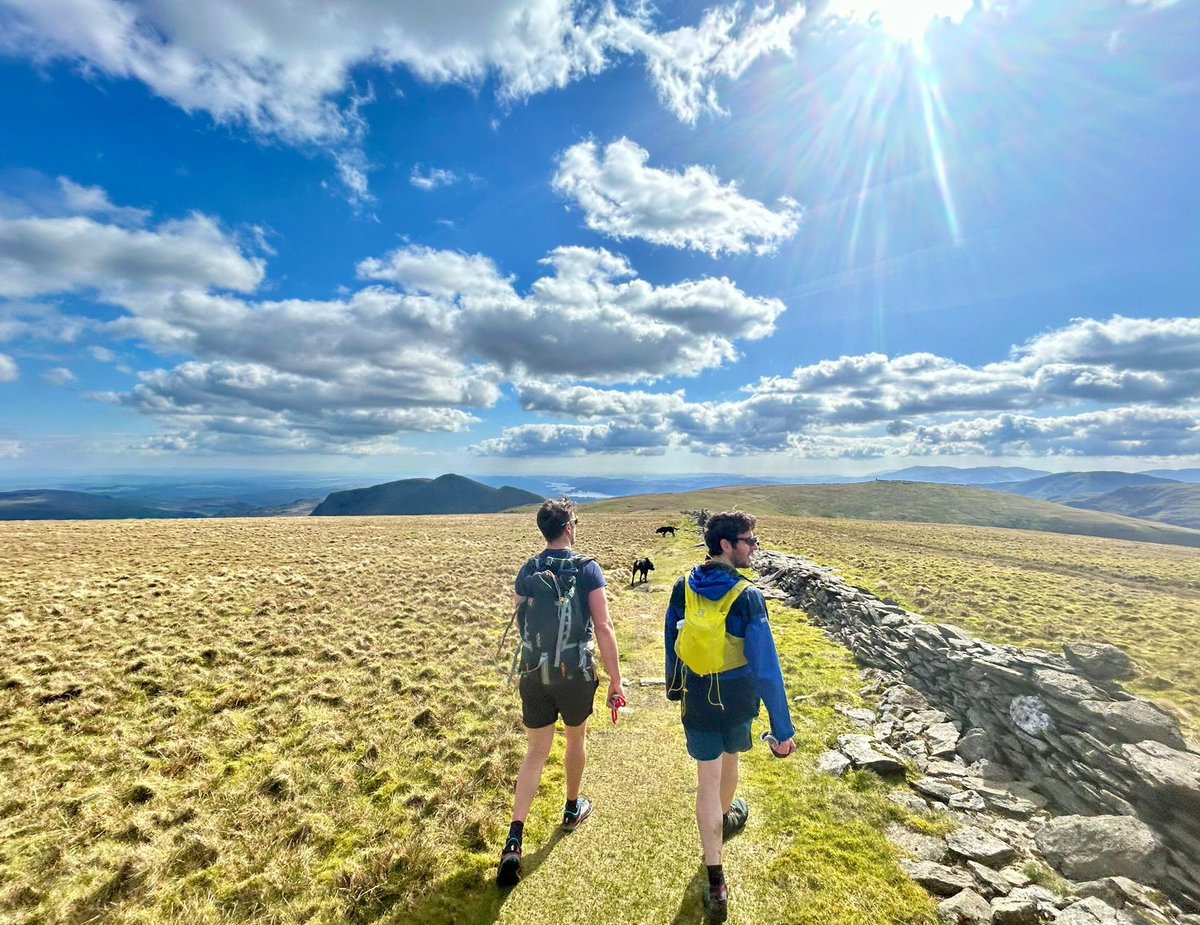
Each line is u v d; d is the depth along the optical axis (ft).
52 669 30.50
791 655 31.94
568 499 15.83
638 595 56.75
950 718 22.12
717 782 13.05
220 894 13.70
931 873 13.47
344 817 17.08
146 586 54.29
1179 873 12.76
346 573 66.13
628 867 14.30
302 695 27.27
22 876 14.30
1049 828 14.69
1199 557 123.54
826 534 138.00
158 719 24.66
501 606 48.29
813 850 14.67
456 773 19.69
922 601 48.24
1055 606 47.39
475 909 13.05
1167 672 29.50
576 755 15.51
